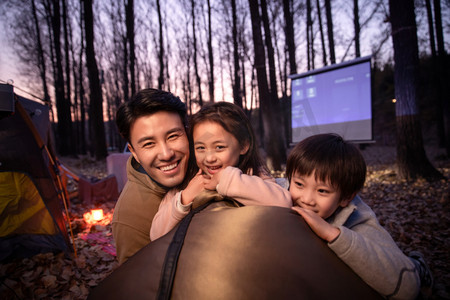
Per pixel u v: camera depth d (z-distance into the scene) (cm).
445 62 1248
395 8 734
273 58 1223
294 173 107
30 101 495
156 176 108
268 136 1019
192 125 112
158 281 66
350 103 992
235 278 64
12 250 384
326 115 1037
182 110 112
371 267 76
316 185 100
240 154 115
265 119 1022
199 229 75
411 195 596
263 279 64
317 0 2058
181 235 75
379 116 2750
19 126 378
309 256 70
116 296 67
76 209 618
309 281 66
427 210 491
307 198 102
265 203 90
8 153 371
